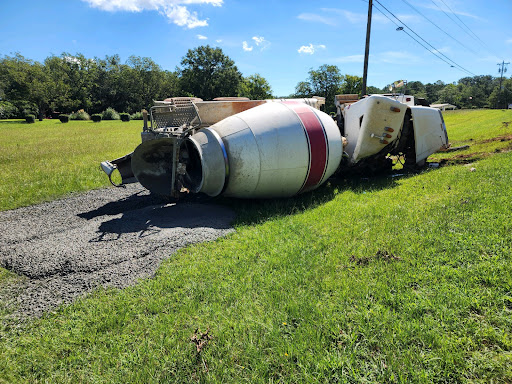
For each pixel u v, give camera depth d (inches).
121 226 262.4
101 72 4001.0
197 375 113.5
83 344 133.7
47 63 3789.4
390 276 156.8
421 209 237.9
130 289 169.6
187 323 139.3
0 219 313.0
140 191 402.6
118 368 118.8
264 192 294.5
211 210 293.6
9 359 128.0
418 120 404.2
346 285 153.2
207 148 275.7
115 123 2347.4
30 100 3149.6
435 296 136.9
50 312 156.6
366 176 425.1
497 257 156.3
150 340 130.6
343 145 380.2
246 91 3533.5
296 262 181.2
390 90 558.9
